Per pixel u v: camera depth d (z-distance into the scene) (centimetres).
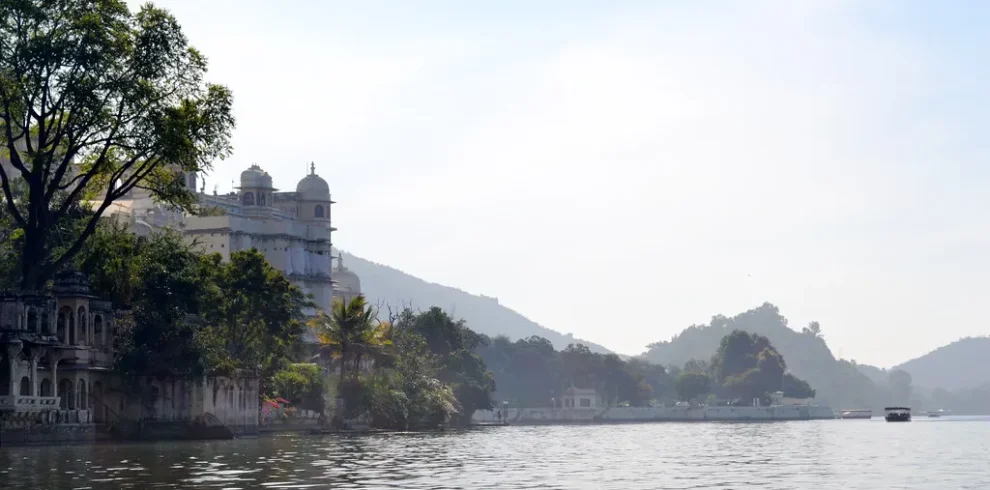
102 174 8381
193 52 7725
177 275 8894
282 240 18512
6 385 7225
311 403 12050
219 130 7881
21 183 10669
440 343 18512
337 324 12850
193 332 8800
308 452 6444
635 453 6844
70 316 7894
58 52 7294
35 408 7212
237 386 9369
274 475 4506
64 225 9312
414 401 14275
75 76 7450
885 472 4891
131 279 8688
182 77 7762
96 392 8131
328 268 19712
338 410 12475
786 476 4625
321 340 12875
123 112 7619
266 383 10856
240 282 10081
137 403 8362
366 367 14750
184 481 4191
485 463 5488
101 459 5594
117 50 7531
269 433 10381
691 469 5106
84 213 9706
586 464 5488
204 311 9331
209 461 5444
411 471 4812
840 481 4341
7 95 7438
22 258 8488
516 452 6856
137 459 5606
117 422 8206
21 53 7256
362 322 12938
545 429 16100
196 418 8556
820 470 5041
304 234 19188
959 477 4559
